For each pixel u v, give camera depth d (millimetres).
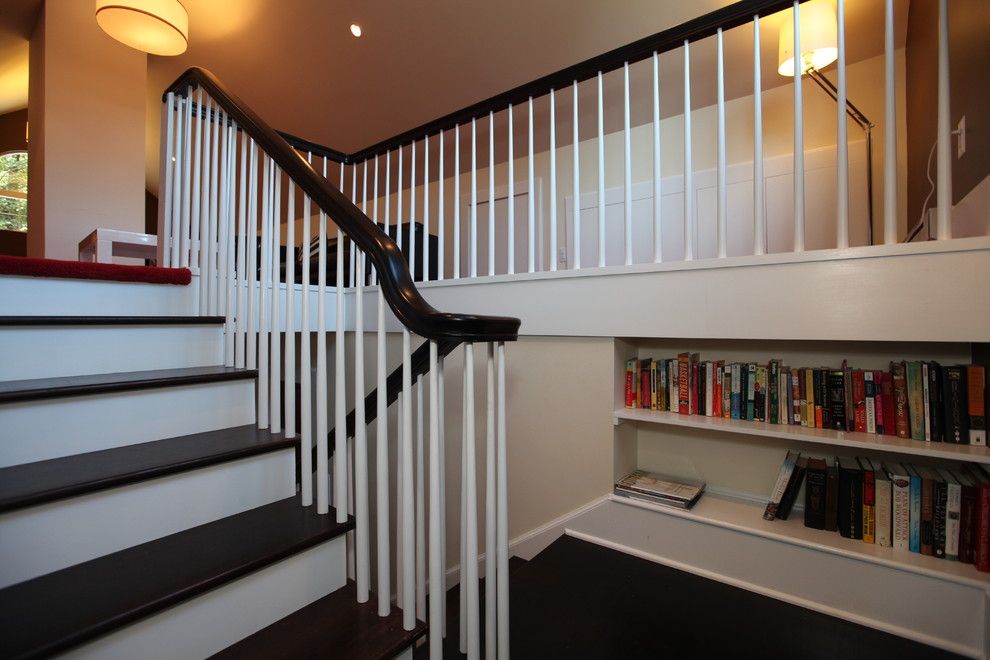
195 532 1067
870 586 1448
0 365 1129
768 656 1290
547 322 1941
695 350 2176
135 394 1177
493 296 2082
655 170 1692
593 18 2693
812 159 2643
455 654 1477
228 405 1374
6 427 983
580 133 3477
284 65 3959
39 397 1003
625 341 2055
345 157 2746
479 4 2848
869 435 1580
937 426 1486
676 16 2535
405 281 955
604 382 1891
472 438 936
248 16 3656
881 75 2469
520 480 2111
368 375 2639
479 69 3264
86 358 1270
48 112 3234
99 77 3443
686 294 1630
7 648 676
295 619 1015
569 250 3541
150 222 7555
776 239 2746
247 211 1548
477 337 883
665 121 3168
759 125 1496
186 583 856
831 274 1395
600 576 1710
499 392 971
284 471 1272
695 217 3053
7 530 831
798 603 1544
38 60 3408
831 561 1511
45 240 3203
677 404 1941
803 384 1731
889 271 1313
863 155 2500
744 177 2848
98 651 760
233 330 1533
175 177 1875
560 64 3027
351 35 3430
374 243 996
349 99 4000
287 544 1018
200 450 1143
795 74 1434
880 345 1824
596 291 1819
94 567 908
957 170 1547
